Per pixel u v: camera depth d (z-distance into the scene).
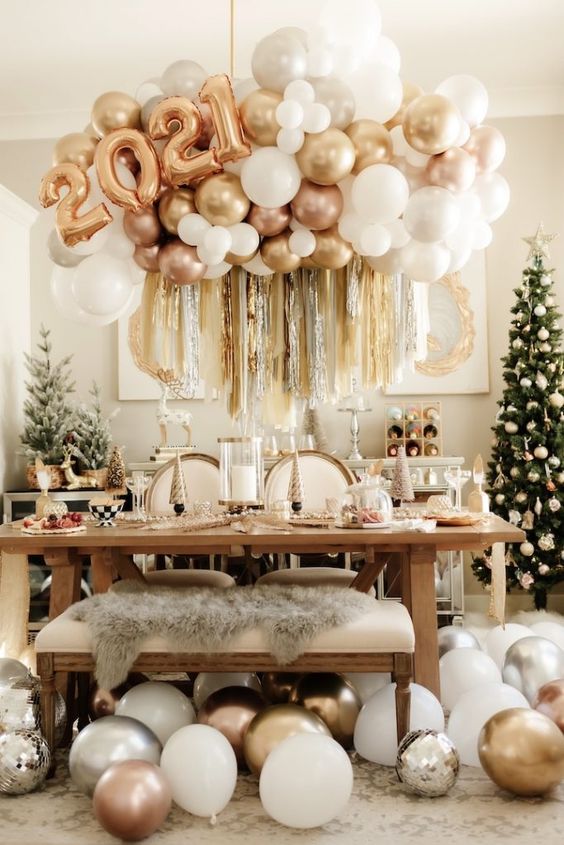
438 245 2.80
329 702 2.58
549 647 2.90
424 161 2.67
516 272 4.93
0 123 5.12
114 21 4.02
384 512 2.88
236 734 2.48
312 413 4.82
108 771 2.09
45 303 5.13
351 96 2.61
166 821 2.20
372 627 2.40
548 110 4.91
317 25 2.64
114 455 4.12
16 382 4.71
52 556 2.84
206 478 3.66
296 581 3.21
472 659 2.90
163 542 2.72
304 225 2.72
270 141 2.58
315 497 3.62
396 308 3.12
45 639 2.46
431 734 2.30
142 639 2.41
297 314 3.16
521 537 2.66
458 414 4.96
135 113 2.76
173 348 3.18
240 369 3.16
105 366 5.09
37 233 5.14
